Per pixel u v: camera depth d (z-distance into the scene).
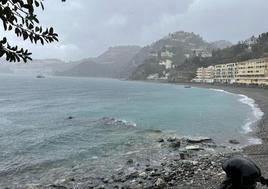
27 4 3.58
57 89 137.38
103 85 195.38
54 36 3.94
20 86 153.38
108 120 43.44
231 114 50.56
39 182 17.72
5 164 21.73
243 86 145.12
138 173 18.66
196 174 17.70
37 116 49.94
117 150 25.62
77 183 17.36
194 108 60.12
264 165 18.91
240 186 2.53
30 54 3.85
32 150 26.22
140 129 35.91
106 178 18.05
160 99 85.44
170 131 34.62
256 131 34.22
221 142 28.77
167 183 16.23
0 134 33.84
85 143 28.70
